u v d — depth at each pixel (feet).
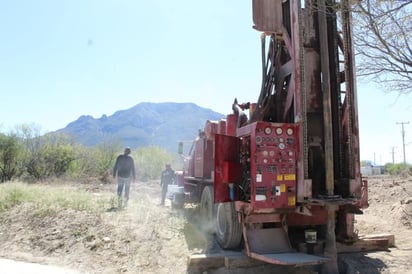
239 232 21.98
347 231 21.58
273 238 19.83
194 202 35.40
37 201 36.70
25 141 90.79
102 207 35.45
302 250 19.51
